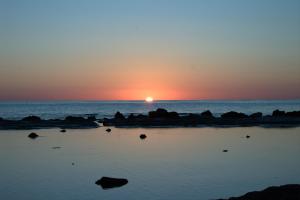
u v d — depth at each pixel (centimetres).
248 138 4403
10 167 2706
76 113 10619
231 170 2580
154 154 3238
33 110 12725
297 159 2983
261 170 2581
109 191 2080
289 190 1741
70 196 1991
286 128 5822
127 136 4662
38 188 2147
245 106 17350
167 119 6862
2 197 1984
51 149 3531
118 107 16538
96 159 3000
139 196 1983
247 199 1680
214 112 11469
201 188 2128
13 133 5038
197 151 3400
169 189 2108
